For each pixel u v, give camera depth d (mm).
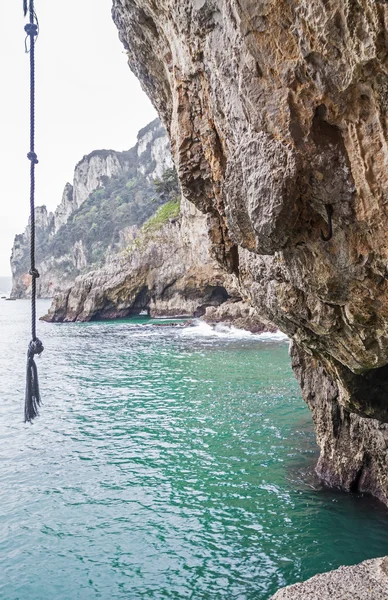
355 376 7773
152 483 11742
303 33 3965
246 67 4621
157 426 16234
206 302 52781
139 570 8320
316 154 4438
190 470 12375
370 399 8055
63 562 8664
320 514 9633
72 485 11859
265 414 16891
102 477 12258
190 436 15008
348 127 4270
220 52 5305
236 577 7957
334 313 6109
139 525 9797
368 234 4750
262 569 8109
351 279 5281
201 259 48438
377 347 6109
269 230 4711
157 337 39906
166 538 9234
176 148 8023
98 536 9469
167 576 8102
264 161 4613
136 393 21234
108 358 31172
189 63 6328
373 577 5766
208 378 23344
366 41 3572
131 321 54438
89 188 153125
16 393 22641
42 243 160250
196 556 8609
